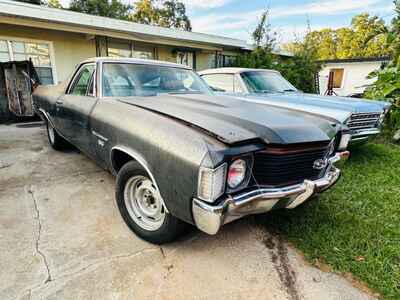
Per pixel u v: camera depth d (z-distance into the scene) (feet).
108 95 8.48
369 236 7.19
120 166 7.41
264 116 6.41
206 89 11.12
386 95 19.97
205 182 4.63
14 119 22.74
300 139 5.49
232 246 6.74
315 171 6.16
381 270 5.96
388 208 8.83
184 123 5.73
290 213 8.35
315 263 6.21
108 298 5.01
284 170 5.51
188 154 4.86
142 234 6.69
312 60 41.57
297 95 15.14
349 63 56.39
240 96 14.26
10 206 8.21
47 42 27.02
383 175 11.89
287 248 6.75
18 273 5.49
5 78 21.62
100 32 27.61
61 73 28.58
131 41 33.58
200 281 5.53
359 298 5.25
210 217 4.68
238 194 5.02
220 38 37.88
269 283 5.56
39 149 14.48
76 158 13.02
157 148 5.44
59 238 6.70
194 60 41.37
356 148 16.30
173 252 6.39
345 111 11.86
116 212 8.06
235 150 4.85
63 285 5.24
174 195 5.19
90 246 6.46
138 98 8.09
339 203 9.09
